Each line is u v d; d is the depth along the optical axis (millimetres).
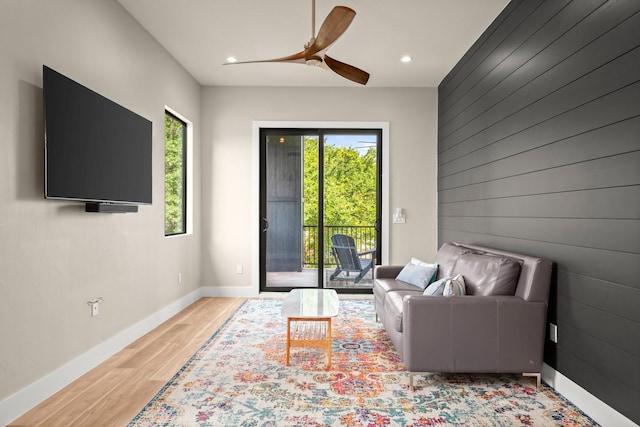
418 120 5402
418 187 5398
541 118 2697
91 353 2840
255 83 5273
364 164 5512
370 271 5504
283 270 5508
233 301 5086
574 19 2330
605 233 2074
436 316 2543
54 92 2311
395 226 5410
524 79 2936
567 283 2414
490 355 2543
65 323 2561
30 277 2250
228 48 4133
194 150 5102
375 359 3080
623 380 1950
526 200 2910
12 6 2125
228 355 3139
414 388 2562
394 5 3248
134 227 3502
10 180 2113
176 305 4461
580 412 2252
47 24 2393
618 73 1976
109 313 3096
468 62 4152
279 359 3062
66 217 2570
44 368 2365
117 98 3213
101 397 2402
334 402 2363
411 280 3803
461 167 4379
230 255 5395
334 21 2379
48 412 2211
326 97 5391
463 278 2943
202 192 5379
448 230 4875
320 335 3697
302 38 3893
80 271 2719
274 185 5508
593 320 2172
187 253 4848
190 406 2297
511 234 3154
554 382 2555
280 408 2285
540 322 2533
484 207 3709
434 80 5129
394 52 4219
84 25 2764
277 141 5492
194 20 3525
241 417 2176
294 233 5523
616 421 1995
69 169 2449
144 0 3189
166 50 4176
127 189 3199
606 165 2064
